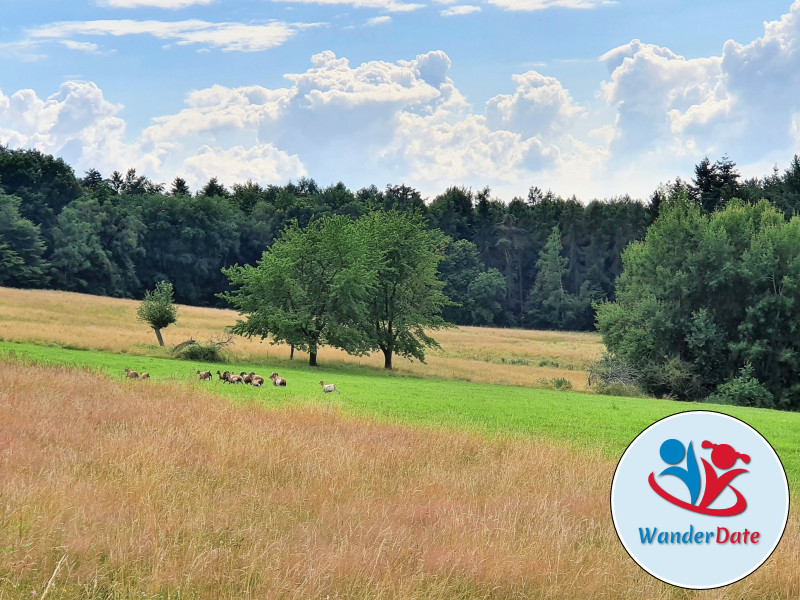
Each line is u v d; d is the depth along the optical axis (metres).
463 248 148.00
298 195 191.50
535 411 35.25
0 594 8.85
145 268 134.25
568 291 149.38
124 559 9.97
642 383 62.72
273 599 9.28
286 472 15.52
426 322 63.69
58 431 17.12
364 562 10.43
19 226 116.69
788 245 64.19
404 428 22.89
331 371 55.59
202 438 17.58
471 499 14.47
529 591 10.35
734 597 10.86
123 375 34.25
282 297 59.16
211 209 140.88
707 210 115.69
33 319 67.94
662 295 67.75
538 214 162.12
